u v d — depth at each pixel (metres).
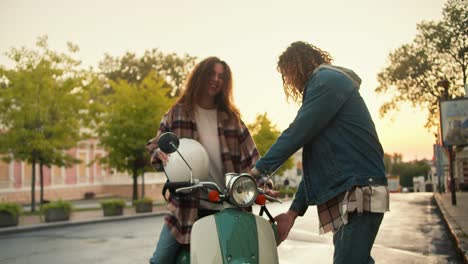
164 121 3.39
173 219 3.21
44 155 23.47
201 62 3.39
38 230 15.78
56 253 9.80
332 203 2.68
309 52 2.90
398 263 7.59
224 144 3.39
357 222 2.60
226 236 2.63
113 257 9.05
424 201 29.50
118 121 27.38
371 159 2.63
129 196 46.06
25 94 22.98
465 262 6.96
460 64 22.09
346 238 2.62
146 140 27.03
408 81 27.83
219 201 2.79
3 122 23.05
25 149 22.69
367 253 2.62
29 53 23.25
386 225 14.11
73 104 24.22
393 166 110.31
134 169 27.67
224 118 3.45
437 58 24.36
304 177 2.82
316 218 16.88
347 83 2.66
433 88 27.05
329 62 2.98
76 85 24.25
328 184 2.66
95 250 10.12
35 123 23.20
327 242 10.27
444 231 12.29
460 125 17.44
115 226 16.48
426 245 9.68
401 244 9.85
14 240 12.65
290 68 2.90
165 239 3.25
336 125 2.67
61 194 42.47
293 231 12.52
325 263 7.67
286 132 2.64
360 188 2.58
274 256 2.71
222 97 3.43
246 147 3.49
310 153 2.76
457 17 16.72
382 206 2.59
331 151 2.66
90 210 25.16
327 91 2.60
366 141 2.64
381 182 2.62
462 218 13.48
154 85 28.42
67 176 43.56
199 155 2.95
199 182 2.83
